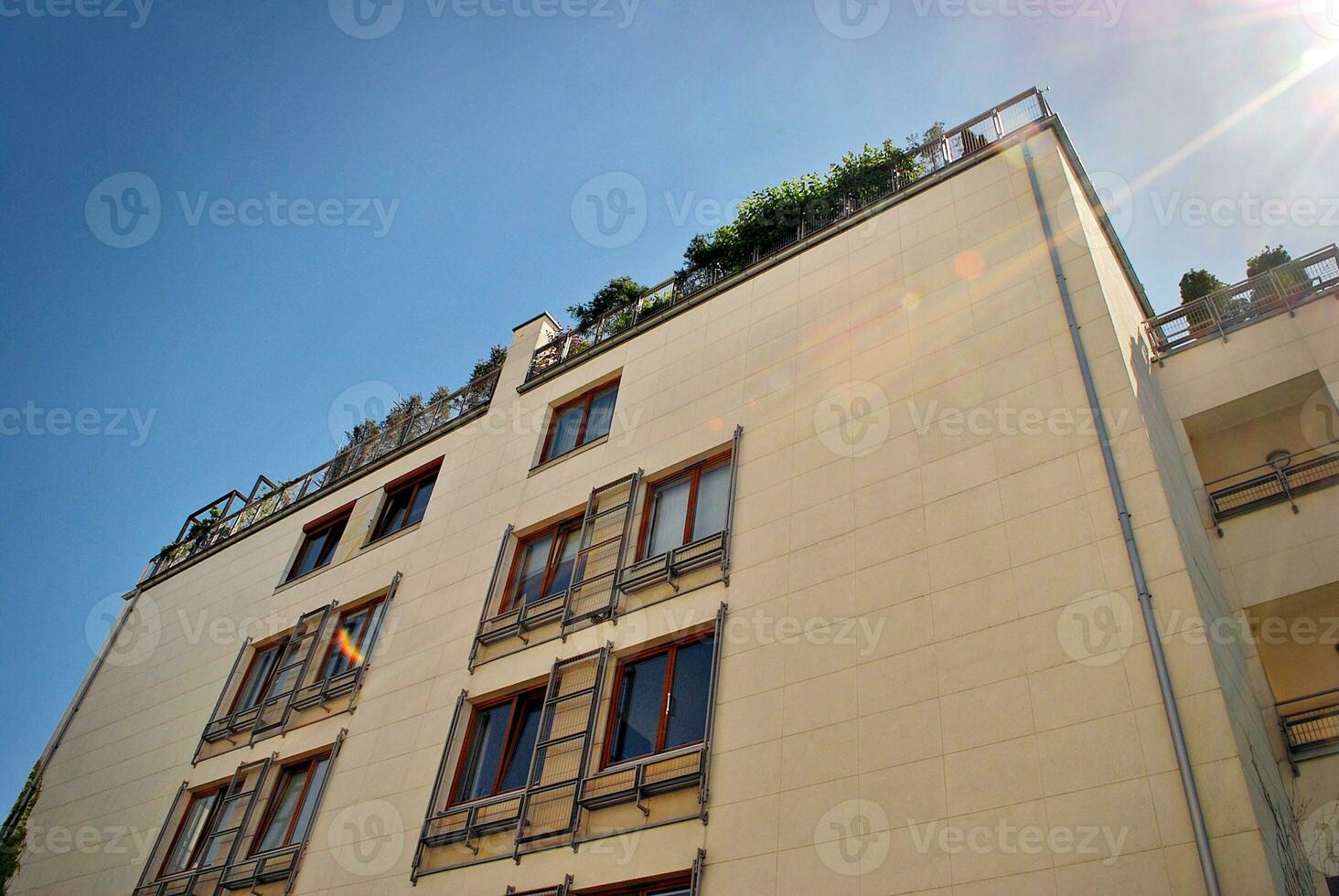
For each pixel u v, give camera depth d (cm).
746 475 1611
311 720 1984
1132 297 1750
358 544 2367
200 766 2144
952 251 1658
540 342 2478
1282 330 1561
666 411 1880
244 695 2286
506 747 1595
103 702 2681
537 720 1598
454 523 2128
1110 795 974
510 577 1880
